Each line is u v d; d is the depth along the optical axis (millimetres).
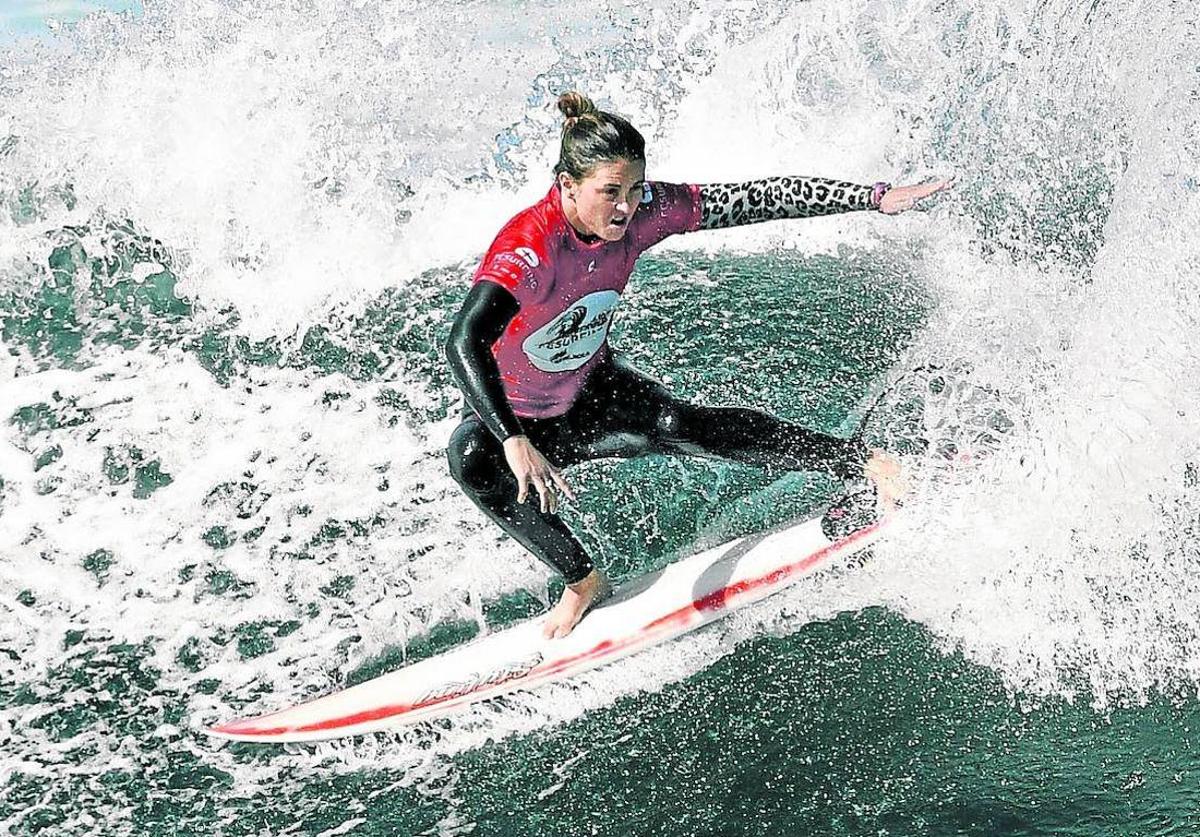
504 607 19625
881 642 17781
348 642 19078
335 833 15539
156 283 29219
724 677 17578
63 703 18000
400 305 28750
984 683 16828
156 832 15719
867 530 18438
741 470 21750
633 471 22047
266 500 22328
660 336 26641
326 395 25406
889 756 15844
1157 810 14547
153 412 24812
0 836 15680
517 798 15875
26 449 23734
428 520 21625
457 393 25375
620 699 17406
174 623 19578
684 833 15016
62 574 20672
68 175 30812
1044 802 14859
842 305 27453
